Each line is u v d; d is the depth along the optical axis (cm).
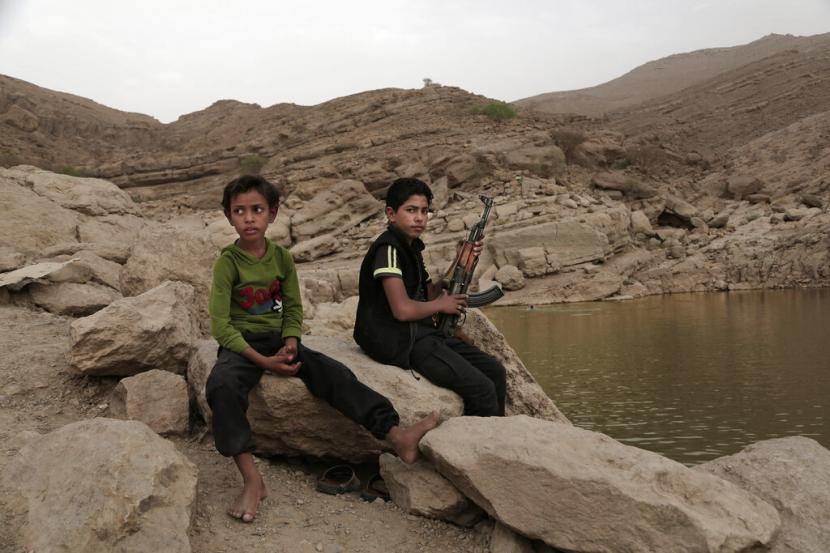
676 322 2027
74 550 245
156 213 5012
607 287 2905
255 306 346
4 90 9331
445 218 3541
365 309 374
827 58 10144
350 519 314
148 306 443
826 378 1170
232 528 295
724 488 273
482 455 294
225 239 2806
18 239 977
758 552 260
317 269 3162
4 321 584
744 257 3262
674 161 6600
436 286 398
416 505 318
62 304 679
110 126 10138
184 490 283
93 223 1127
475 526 315
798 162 5672
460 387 365
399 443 324
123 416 395
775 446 330
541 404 486
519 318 2278
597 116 11569
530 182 4019
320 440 363
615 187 4281
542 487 277
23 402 411
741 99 9831
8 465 285
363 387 336
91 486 263
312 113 6850
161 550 252
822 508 284
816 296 2611
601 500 264
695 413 969
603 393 1115
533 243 3136
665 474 271
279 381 345
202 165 6153
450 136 5656
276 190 354
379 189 4381
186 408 399
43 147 8262
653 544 253
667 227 4041
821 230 3262
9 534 256
